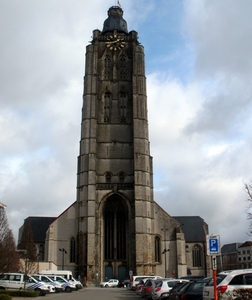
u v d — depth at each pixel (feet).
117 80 335.88
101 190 305.53
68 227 304.50
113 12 368.68
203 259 378.73
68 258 299.38
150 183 309.22
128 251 296.30
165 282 120.06
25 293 150.30
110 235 303.68
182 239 305.53
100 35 349.00
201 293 90.68
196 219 403.54
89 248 287.28
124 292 198.80
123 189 306.55
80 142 316.40
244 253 583.99
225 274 77.66
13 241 200.64
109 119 326.24
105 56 342.64
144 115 320.70
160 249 306.55
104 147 318.45
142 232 290.97
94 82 326.85
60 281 203.62
